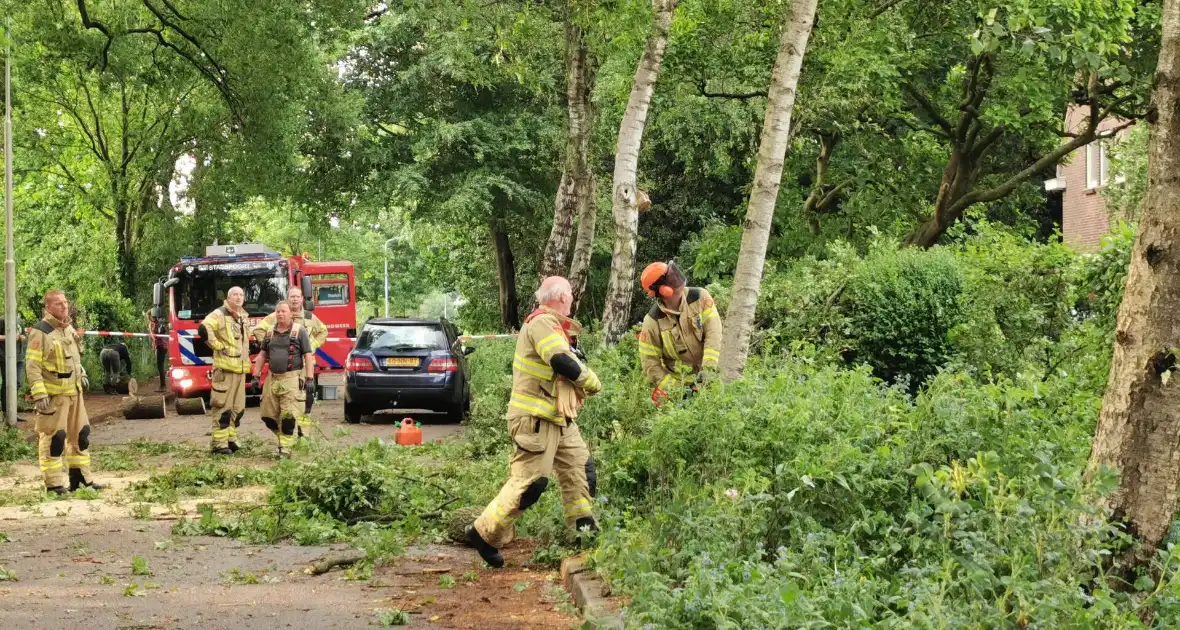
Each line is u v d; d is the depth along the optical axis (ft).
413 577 27.89
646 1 54.13
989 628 17.20
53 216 139.54
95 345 130.11
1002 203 117.70
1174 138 20.35
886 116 103.30
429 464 46.88
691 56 84.84
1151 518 20.44
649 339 34.27
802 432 26.12
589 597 23.18
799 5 37.27
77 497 42.60
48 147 132.67
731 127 98.37
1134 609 18.93
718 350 33.73
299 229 219.20
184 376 92.32
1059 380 32.55
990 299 52.75
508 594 25.58
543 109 126.82
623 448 29.96
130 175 135.44
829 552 21.93
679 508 23.80
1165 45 20.53
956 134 97.86
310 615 23.82
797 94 76.33
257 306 92.43
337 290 111.96
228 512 37.65
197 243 135.33
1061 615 17.51
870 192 103.14
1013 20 31.14
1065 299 51.88
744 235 37.40
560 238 68.44
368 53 130.62
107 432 70.18
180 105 125.80
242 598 25.57
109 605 24.80
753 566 20.44
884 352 54.44
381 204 128.77
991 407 25.58
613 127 93.76
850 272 56.49
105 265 136.15
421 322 74.95
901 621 16.92
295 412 55.88
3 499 42.06
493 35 70.28
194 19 97.09
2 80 103.40
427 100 128.47
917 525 21.15
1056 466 20.15
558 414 27.17
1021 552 19.45
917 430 25.21
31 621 23.18
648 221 137.39
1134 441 20.56
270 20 96.07
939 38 90.94
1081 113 109.81
